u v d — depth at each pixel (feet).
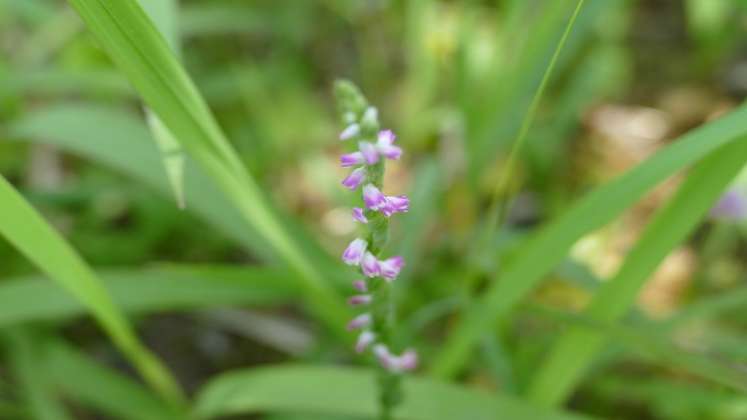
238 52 2.38
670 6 2.50
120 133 1.42
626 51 2.25
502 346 1.41
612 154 2.06
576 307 1.71
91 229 1.79
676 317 1.27
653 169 1.02
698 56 2.26
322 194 1.99
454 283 1.63
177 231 1.81
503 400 1.16
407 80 2.31
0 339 1.54
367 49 2.41
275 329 1.75
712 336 1.39
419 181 1.57
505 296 1.14
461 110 1.73
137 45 0.93
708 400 1.36
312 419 1.33
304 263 1.17
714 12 2.11
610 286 1.11
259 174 1.92
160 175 1.34
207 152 1.04
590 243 1.72
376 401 1.18
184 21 2.06
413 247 1.48
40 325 1.51
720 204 1.48
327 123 2.14
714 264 1.77
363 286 0.97
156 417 1.39
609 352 1.28
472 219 1.76
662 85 2.25
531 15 1.59
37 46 2.00
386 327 1.01
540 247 1.10
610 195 1.04
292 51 2.32
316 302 1.27
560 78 2.17
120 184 1.73
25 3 1.92
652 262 1.07
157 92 0.97
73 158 1.98
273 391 1.21
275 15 2.35
